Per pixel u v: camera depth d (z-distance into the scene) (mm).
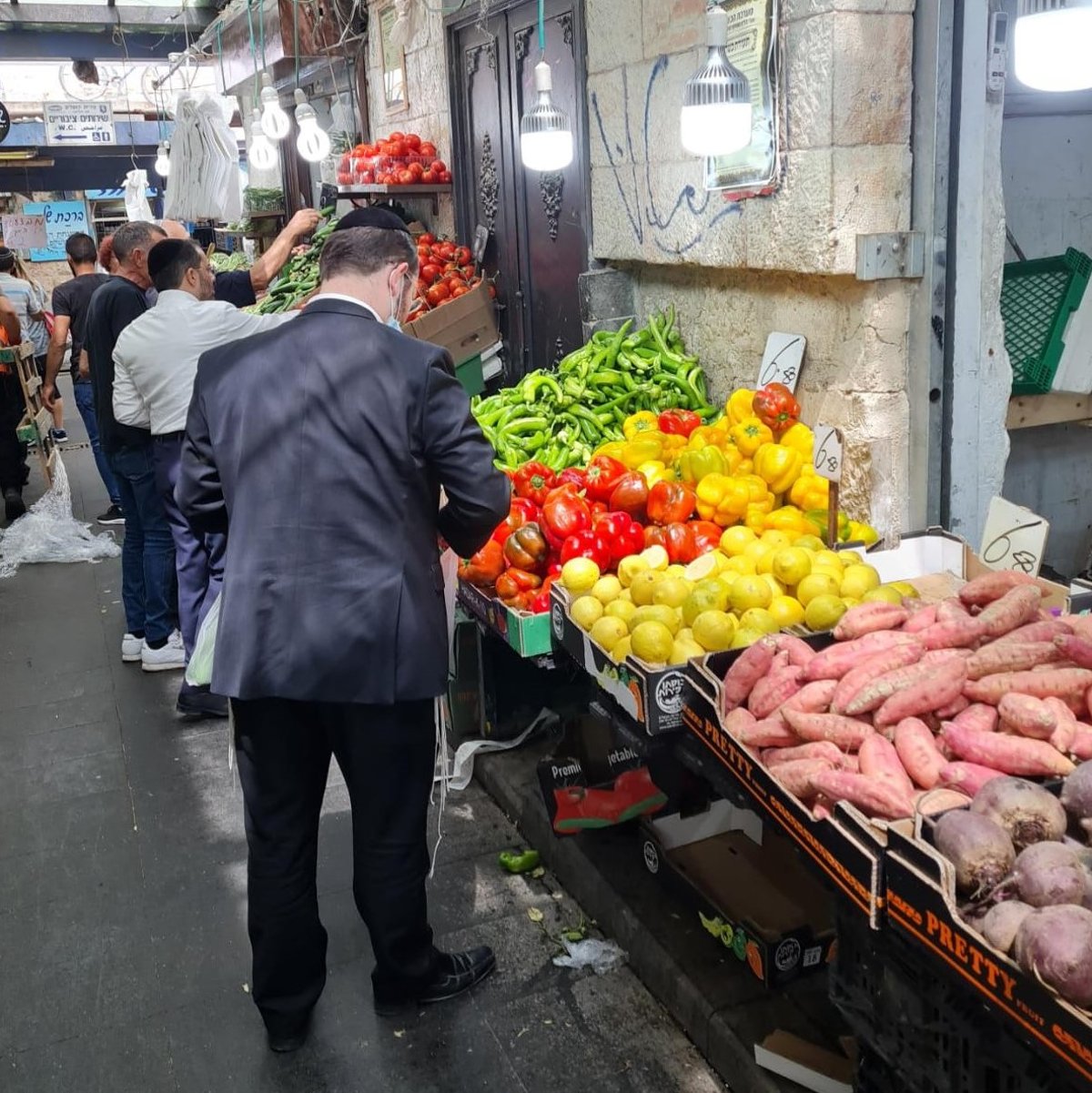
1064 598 2385
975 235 2967
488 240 5820
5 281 8727
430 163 6109
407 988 2648
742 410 3488
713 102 2695
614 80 4109
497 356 5469
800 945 2498
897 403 3143
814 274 3211
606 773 3332
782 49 3086
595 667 2674
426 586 2348
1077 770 1650
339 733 2408
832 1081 2191
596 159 4359
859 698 1957
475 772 3777
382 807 2449
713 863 2828
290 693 2258
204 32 10656
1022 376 3482
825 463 2770
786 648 2189
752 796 2082
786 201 3174
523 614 3033
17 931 3096
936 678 1922
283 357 2264
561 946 2904
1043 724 1783
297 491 2246
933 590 2664
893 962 1777
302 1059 2551
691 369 4027
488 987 2764
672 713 2379
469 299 5223
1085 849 1564
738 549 2877
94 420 7246
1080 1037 1308
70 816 3725
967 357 3049
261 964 2520
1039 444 4027
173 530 4355
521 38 4980
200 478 2391
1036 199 3857
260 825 2441
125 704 4629
